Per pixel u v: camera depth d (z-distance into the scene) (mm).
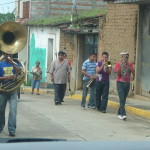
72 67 26719
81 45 26203
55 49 28859
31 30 33062
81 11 36938
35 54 32406
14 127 11055
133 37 20453
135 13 20375
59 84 17797
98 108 16422
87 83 16688
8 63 10641
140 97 19578
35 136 11258
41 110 15984
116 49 21719
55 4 36688
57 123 13352
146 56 19719
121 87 14453
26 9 38188
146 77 19672
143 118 15242
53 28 29219
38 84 25375
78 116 14906
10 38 10742
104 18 22734
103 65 15703
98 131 12359
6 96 10805
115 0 19203
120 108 14695
